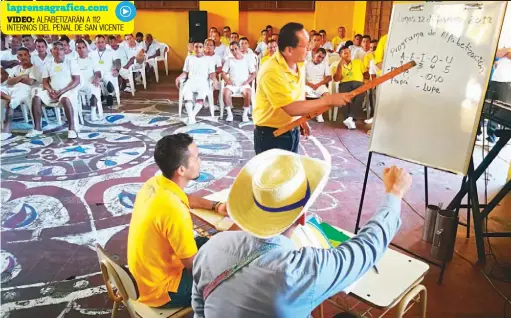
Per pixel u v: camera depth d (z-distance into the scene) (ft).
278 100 8.11
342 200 12.02
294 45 7.95
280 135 8.88
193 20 32.07
